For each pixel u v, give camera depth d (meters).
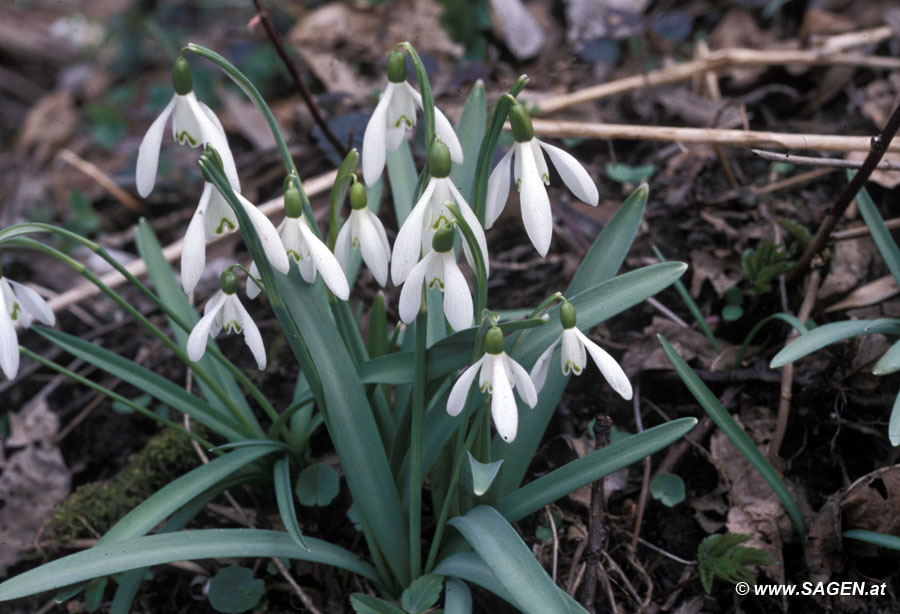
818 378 0.45
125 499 0.49
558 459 0.47
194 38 0.98
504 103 0.34
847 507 0.42
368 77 0.69
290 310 0.38
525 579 0.34
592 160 0.59
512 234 0.55
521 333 0.38
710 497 0.45
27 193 0.80
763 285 0.48
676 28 0.63
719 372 0.47
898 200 0.51
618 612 0.42
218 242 0.60
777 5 0.65
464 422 0.36
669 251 0.52
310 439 0.48
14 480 0.51
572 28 0.69
